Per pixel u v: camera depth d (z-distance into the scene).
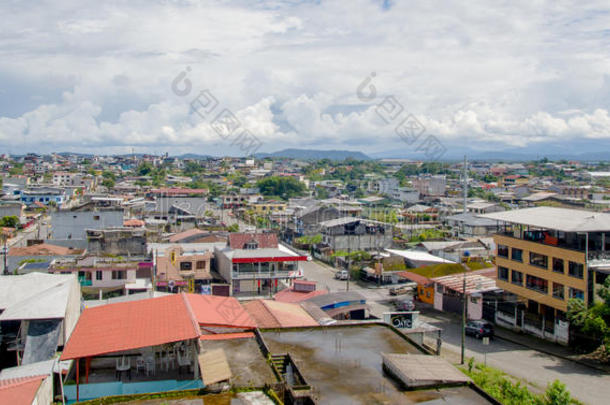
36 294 33.94
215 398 16.56
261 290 55.38
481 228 82.88
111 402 16.17
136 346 21.11
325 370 18.77
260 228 99.12
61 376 24.06
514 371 31.78
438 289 48.91
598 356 34.16
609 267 34.91
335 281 60.78
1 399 20.39
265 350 20.95
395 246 78.31
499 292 43.72
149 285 48.50
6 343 32.00
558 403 21.75
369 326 24.80
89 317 24.80
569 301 35.00
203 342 22.34
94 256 54.56
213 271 60.75
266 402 16.30
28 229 96.44
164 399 16.47
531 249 40.50
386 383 17.52
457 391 16.80
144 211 107.19
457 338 39.16
